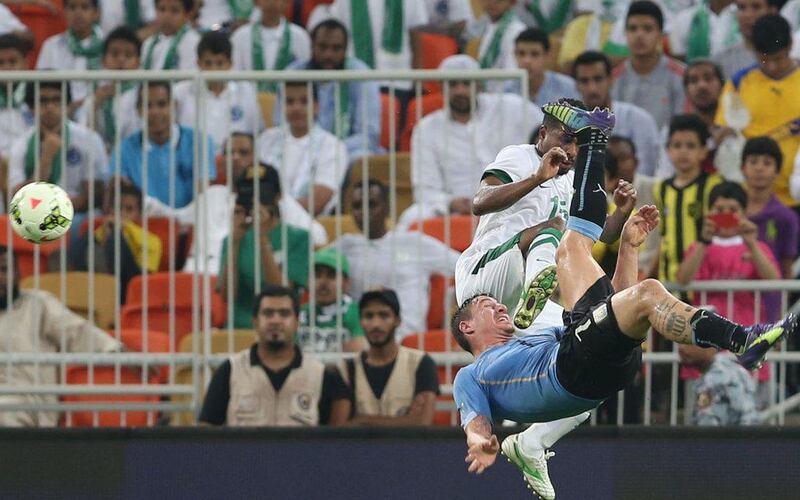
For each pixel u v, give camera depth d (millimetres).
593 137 21156
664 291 19766
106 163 34312
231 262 30797
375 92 36250
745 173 34344
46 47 45250
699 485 29188
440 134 33000
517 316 21938
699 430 29234
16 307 31453
